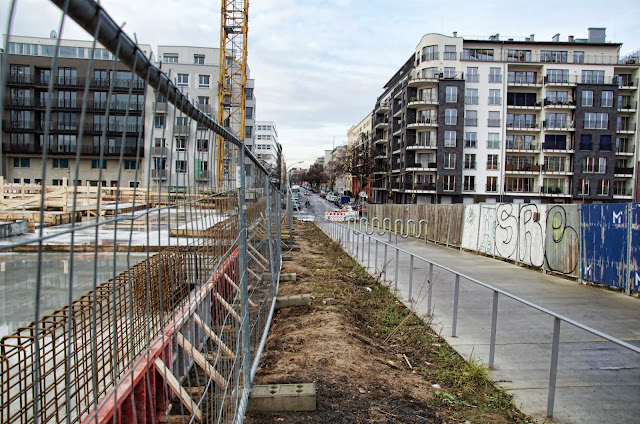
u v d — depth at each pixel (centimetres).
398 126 6103
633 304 845
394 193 6359
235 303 425
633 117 5344
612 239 984
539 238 1275
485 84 5281
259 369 502
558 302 866
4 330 578
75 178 103
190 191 245
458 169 5234
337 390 436
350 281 1070
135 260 943
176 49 5534
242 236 372
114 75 122
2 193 1711
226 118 4794
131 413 272
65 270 927
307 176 17112
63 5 92
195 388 393
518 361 539
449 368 521
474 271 1259
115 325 144
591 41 5547
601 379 486
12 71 4300
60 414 293
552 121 5272
